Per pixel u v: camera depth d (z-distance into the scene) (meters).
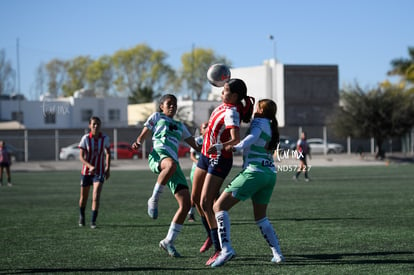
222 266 10.01
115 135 61.53
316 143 73.25
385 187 29.20
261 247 11.91
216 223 10.19
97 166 15.56
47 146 67.31
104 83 122.81
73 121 75.12
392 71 74.81
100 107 76.94
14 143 66.62
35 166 56.25
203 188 10.12
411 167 51.09
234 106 10.15
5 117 74.50
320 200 22.59
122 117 78.69
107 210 20.08
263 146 9.86
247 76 88.06
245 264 10.16
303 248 11.71
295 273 9.36
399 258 10.55
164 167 10.89
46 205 22.30
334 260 10.41
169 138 11.20
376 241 12.50
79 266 10.27
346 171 45.78
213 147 9.68
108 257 11.09
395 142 78.25
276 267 9.86
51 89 115.94
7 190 30.75
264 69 85.88
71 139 67.94
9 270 10.04
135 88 122.38
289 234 13.64
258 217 10.27
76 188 31.89
